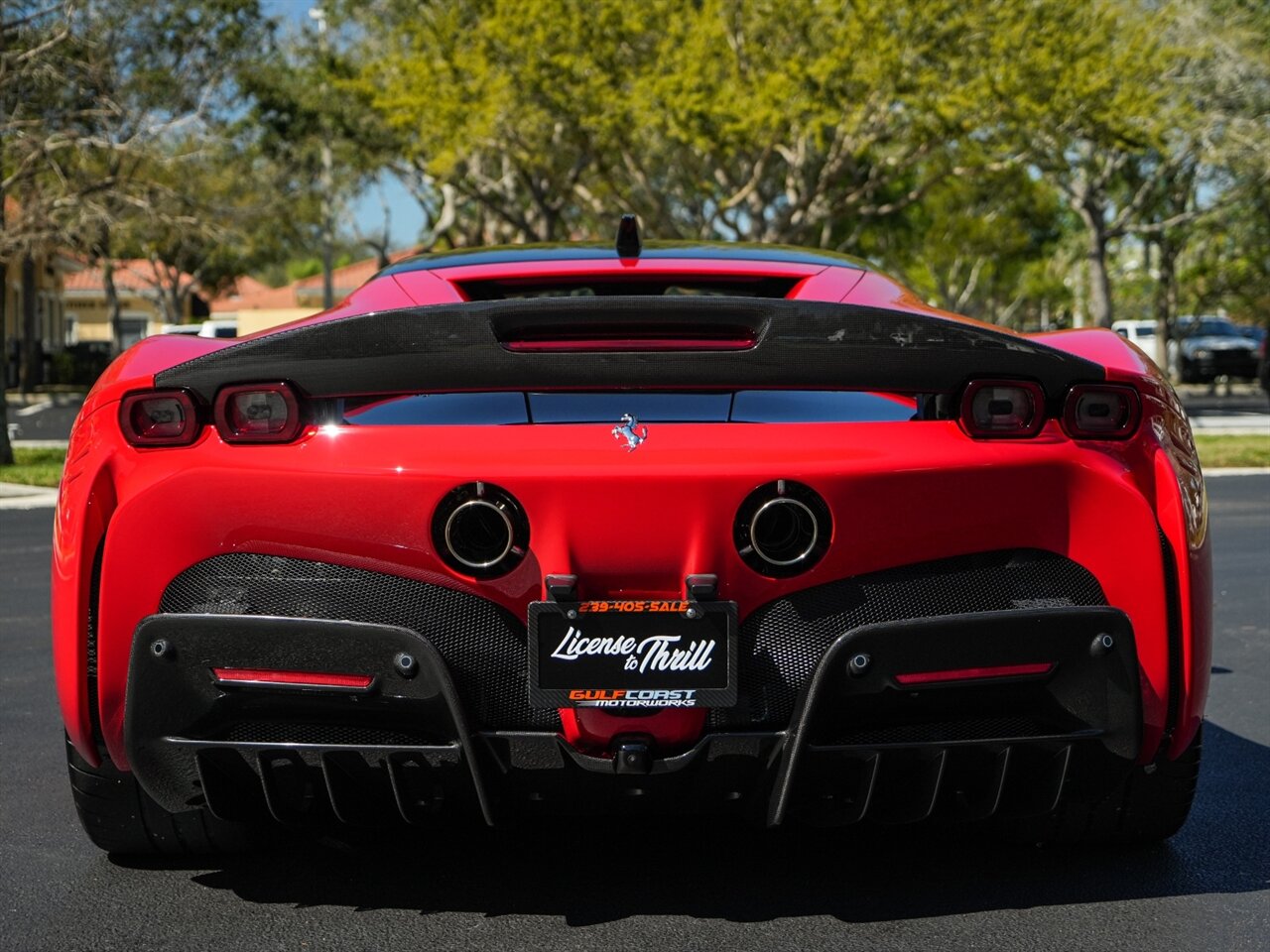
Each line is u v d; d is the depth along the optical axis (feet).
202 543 8.17
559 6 65.10
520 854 9.89
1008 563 8.28
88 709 8.48
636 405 8.06
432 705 7.97
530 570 7.95
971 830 10.32
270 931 8.49
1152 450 8.46
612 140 71.56
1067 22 65.51
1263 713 14.43
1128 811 9.38
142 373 8.52
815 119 61.98
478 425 8.03
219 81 57.72
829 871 9.47
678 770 7.97
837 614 8.08
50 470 48.47
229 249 137.28
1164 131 75.51
